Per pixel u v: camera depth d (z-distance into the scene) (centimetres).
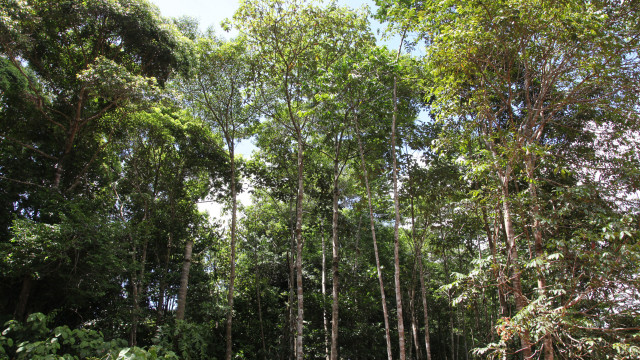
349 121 1463
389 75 1246
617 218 698
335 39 1352
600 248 707
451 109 920
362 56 1320
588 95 937
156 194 1695
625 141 893
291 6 1259
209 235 1972
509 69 859
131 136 1591
